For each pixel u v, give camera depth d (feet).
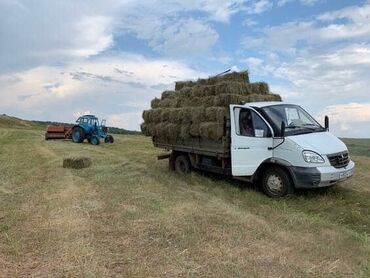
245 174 31.22
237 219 22.58
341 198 28.43
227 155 32.60
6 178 37.09
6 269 16.25
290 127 30.19
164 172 40.50
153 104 43.16
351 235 20.42
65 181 35.70
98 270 15.97
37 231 20.88
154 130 41.55
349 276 15.55
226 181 35.22
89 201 27.43
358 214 24.23
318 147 28.22
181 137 37.29
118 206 25.96
